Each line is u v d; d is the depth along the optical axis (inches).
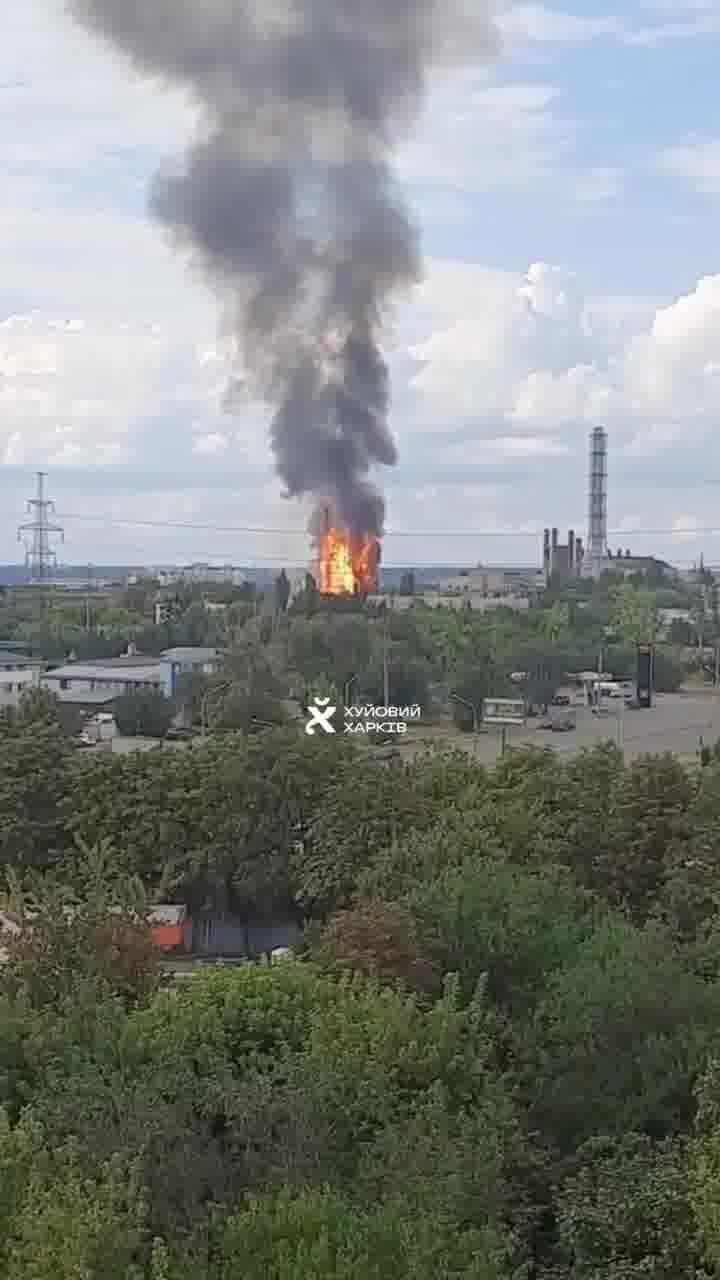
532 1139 1256.8
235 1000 1259.8
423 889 1577.3
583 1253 1016.2
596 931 1553.9
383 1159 999.0
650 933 1510.8
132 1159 956.6
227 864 2353.6
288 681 4517.7
